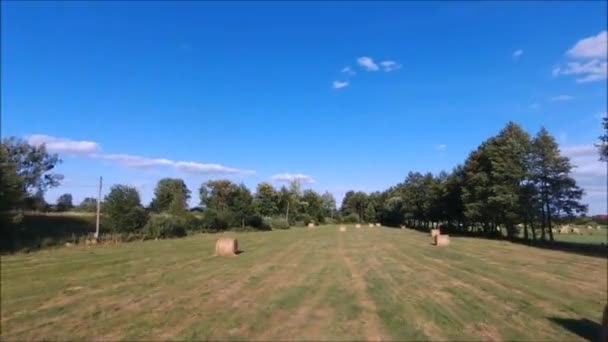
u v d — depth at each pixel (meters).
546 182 55.41
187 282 18.81
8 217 39.09
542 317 13.12
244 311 13.17
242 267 23.91
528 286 18.66
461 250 37.34
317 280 19.12
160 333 11.09
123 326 11.87
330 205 154.38
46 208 67.19
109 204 51.75
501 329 11.62
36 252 34.12
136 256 30.58
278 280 19.12
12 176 39.72
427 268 24.09
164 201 104.25
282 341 10.24
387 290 16.73
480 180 62.28
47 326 12.16
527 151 55.78
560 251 39.22
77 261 27.56
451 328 11.53
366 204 156.25
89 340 10.78
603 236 76.38
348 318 12.32
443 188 81.00
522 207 55.34
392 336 10.68
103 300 15.36
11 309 14.12
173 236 55.50
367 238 52.22
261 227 80.88
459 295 16.11
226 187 96.56
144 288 17.53
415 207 102.31
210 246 39.88
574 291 17.78
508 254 34.88
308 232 70.44
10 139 54.62
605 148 39.78
